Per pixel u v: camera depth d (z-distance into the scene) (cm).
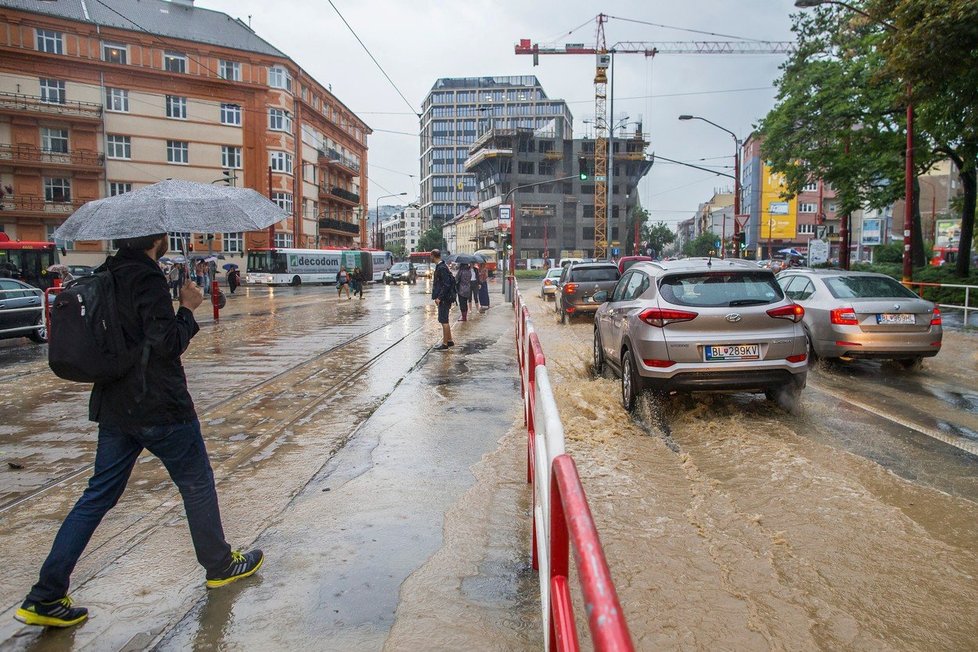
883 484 473
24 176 4456
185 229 324
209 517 329
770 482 473
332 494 464
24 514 440
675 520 410
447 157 15450
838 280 993
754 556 359
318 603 317
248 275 4778
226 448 581
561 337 1470
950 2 1030
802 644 280
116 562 362
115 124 4725
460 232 12206
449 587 331
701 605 311
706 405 720
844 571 343
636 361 680
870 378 909
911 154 1906
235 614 308
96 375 291
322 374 957
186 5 5181
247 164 5244
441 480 492
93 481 307
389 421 674
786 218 8450
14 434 649
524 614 305
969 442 587
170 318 306
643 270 780
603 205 9481
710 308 662
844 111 2261
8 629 298
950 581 332
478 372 971
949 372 959
